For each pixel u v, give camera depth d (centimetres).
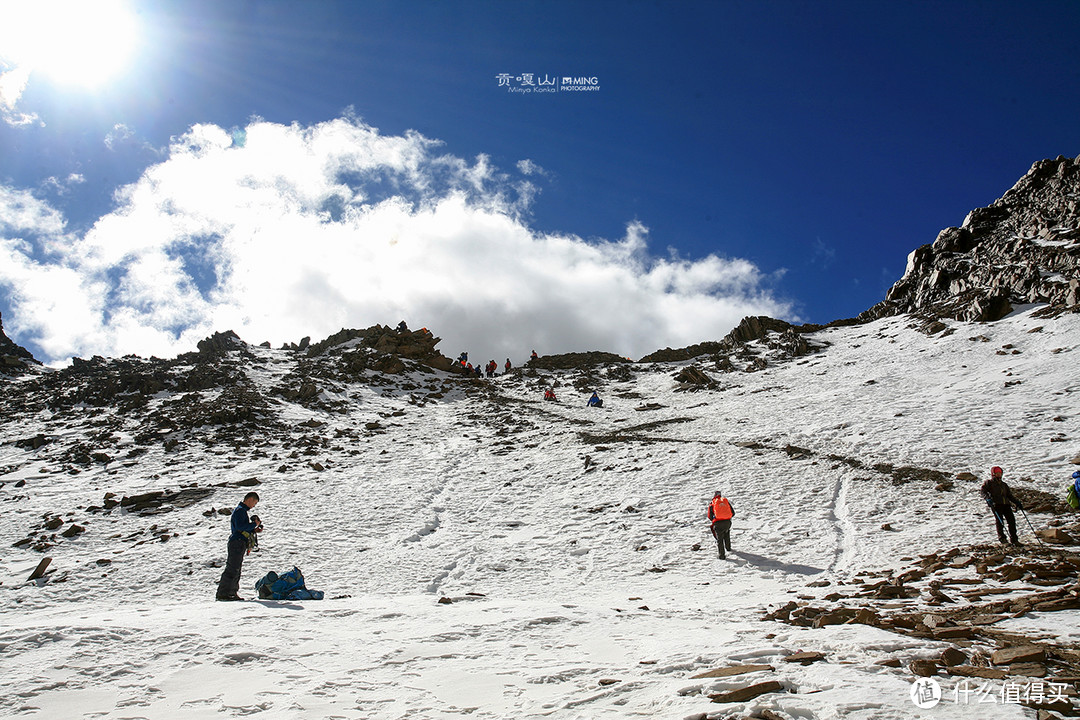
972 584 1116
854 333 5416
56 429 3544
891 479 2111
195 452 3081
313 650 696
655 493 2233
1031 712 466
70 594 1488
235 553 1172
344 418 3959
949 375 3478
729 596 1242
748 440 2852
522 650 710
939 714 465
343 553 1756
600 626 838
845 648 654
